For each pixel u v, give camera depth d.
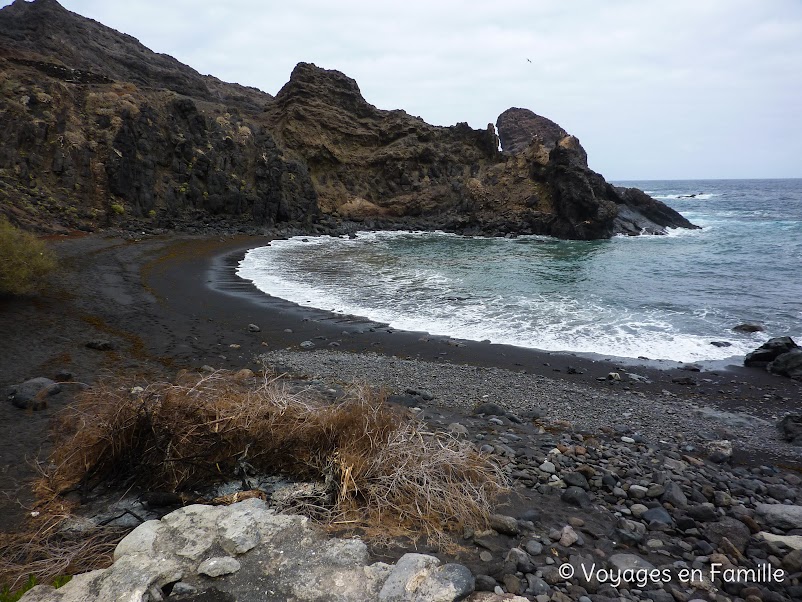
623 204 49.84
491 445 6.43
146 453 4.82
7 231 13.76
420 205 52.97
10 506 4.46
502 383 10.31
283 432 5.07
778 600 3.60
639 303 18.84
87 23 66.94
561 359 12.62
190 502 4.46
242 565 3.49
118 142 37.78
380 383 9.79
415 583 3.27
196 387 5.70
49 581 3.52
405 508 4.37
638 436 7.70
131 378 8.59
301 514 4.20
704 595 3.64
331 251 34.16
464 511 4.31
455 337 14.40
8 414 6.54
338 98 60.12
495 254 33.62
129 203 37.00
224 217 42.06
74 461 4.86
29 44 51.94
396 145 57.59
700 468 6.46
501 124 104.88
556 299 19.59
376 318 16.38
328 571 3.44
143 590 3.19
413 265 28.42
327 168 55.03
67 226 30.98
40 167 34.12
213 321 14.77
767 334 14.93
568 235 43.81
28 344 10.10
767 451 7.62
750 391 10.77
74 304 14.52
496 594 3.35
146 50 73.94
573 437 7.25
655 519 4.71
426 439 5.50
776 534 4.65
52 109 36.81
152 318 14.24
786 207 77.06
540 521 4.54
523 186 51.38
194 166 41.78
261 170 45.56
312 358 11.53
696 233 46.41
